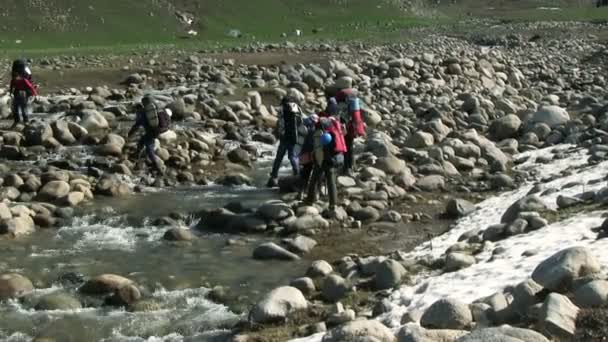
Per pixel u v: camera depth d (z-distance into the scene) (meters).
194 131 24.45
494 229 13.09
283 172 21.53
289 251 14.23
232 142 24.44
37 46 67.25
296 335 9.56
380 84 35.16
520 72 42.75
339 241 14.94
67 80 34.50
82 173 20.36
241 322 10.48
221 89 31.42
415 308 9.59
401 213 16.78
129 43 73.56
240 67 38.34
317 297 11.23
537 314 7.74
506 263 10.76
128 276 12.91
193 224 16.59
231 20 92.75
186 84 34.28
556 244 11.19
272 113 29.22
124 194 18.86
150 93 31.33
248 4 99.38
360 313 10.11
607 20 100.06
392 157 20.34
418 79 37.19
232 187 19.86
